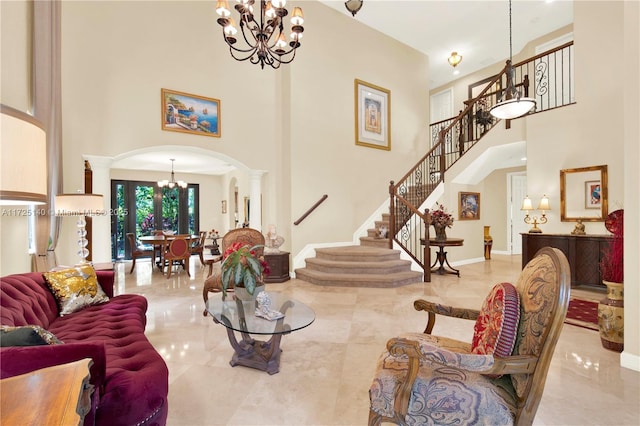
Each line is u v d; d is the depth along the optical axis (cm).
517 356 128
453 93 925
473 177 706
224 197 1059
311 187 599
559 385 212
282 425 174
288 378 224
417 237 652
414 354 130
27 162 90
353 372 232
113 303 273
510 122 599
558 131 527
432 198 648
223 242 450
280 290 479
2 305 183
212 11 534
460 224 701
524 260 530
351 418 180
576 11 508
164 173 984
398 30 700
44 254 338
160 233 738
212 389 210
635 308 231
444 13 641
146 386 147
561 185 519
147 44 475
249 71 572
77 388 85
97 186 438
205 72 526
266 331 207
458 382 138
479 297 436
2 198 81
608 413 182
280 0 286
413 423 132
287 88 582
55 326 223
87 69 429
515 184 898
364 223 676
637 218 230
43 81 341
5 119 83
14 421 72
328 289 484
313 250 602
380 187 703
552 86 697
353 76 661
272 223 595
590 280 462
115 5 451
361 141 672
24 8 318
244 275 236
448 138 793
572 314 362
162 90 484
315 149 605
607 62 474
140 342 194
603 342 269
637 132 229
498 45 753
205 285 362
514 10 625
